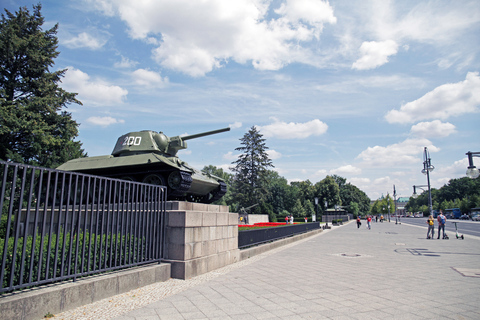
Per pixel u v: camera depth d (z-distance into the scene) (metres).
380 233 28.44
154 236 7.81
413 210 184.00
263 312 5.33
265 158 56.94
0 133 25.00
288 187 81.62
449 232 29.41
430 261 11.09
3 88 27.53
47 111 29.64
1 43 27.97
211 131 14.47
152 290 6.71
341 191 96.50
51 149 29.53
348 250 14.72
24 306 4.54
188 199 14.26
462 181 119.75
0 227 12.21
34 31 31.98
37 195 5.04
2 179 4.40
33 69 30.38
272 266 10.09
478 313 5.29
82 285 5.53
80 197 5.70
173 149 14.16
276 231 16.86
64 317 4.89
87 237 7.05
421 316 5.15
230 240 10.73
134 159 11.80
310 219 63.66
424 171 30.83
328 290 6.86
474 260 11.30
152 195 7.78
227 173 88.19
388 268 9.66
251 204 54.44
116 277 6.30
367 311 5.39
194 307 5.58
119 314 5.14
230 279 8.01
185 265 7.91
